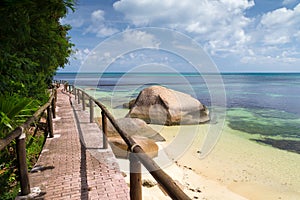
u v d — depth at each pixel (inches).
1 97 121.6
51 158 149.1
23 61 155.8
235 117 521.0
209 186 186.4
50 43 199.8
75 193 106.3
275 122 471.2
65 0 136.9
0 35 128.1
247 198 170.9
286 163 241.3
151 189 154.9
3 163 129.6
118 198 102.7
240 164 235.5
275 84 1841.8
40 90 231.3
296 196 175.0
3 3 104.8
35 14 142.0
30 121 108.4
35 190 108.2
